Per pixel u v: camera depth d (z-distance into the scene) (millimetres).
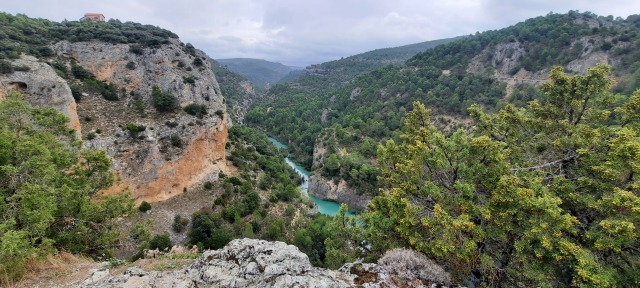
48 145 16719
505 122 16375
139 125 39219
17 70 32156
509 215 10977
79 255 14117
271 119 129250
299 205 54375
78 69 41969
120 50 46562
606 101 14547
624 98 16266
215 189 45344
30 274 9141
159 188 39875
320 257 39500
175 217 37219
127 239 19375
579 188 12047
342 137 89625
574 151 13594
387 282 8484
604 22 105062
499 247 12367
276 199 51156
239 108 147875
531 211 10586
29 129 17250
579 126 14172
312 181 76875
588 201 10844
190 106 45781
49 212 12164
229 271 8203
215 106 50438
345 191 71312
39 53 40406
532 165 14805
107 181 19703
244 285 7652
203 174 45594
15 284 8609
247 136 80438
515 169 13133
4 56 33344
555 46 91375
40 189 12656
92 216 17031
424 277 9180
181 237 35281
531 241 10539
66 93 33438
